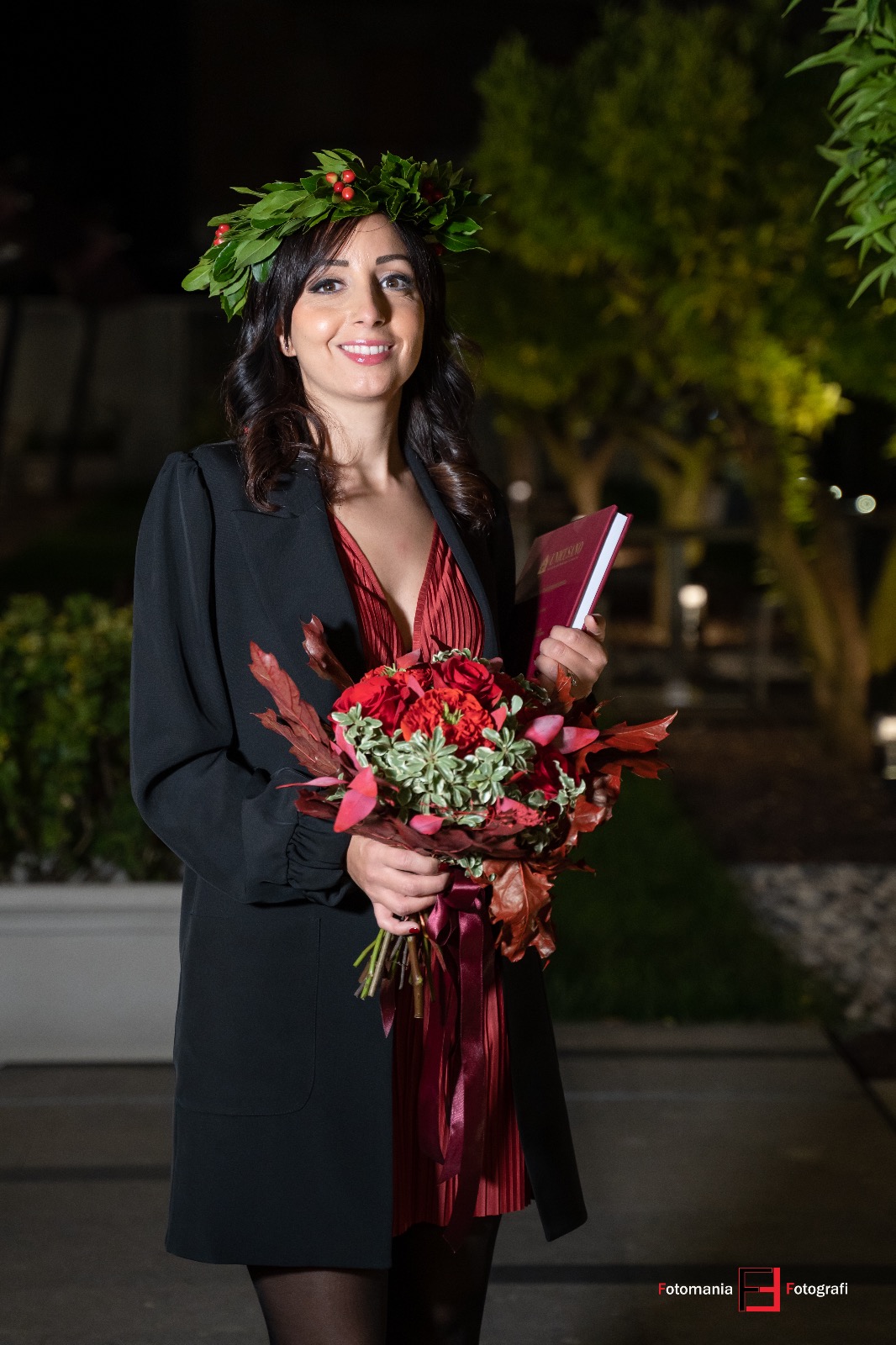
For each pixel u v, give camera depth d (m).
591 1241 3.36
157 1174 3.65
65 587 15.62
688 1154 3.82
